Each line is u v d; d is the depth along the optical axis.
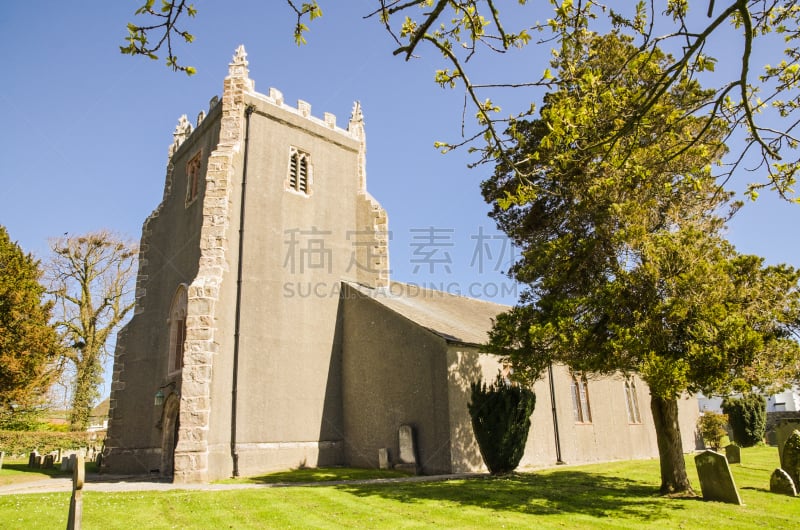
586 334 13.55
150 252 27.31
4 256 28.86
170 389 21.80
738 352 12.11
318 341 23.58
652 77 11.05
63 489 16.03
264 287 22.28
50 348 29.95
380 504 12.69
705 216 15.49
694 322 12.66
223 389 19.62
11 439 30.30
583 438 25.77
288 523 10.95
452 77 7.39
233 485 16.86
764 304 12.98
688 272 12.82
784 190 8.59
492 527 10.70
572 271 15.34
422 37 6.18
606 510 12.33
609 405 28.56
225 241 21.02
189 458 17.72
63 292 38.03
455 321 25.11
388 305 22.91
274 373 21.66
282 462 20.92
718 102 7.19
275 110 24.88
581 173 14.34
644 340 12.62
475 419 18.47
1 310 27.61
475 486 15.20
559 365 25.34
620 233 13.53
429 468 19.41
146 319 25.92
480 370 21.17
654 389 12.75
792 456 15.54
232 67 24.05
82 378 37.16
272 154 24.27
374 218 27.28
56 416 46.81
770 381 12.62
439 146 7.78
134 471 23.38
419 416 20.25
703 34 6.18
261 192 23.31
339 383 23.86
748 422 34.44
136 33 5.84
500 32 6.53
